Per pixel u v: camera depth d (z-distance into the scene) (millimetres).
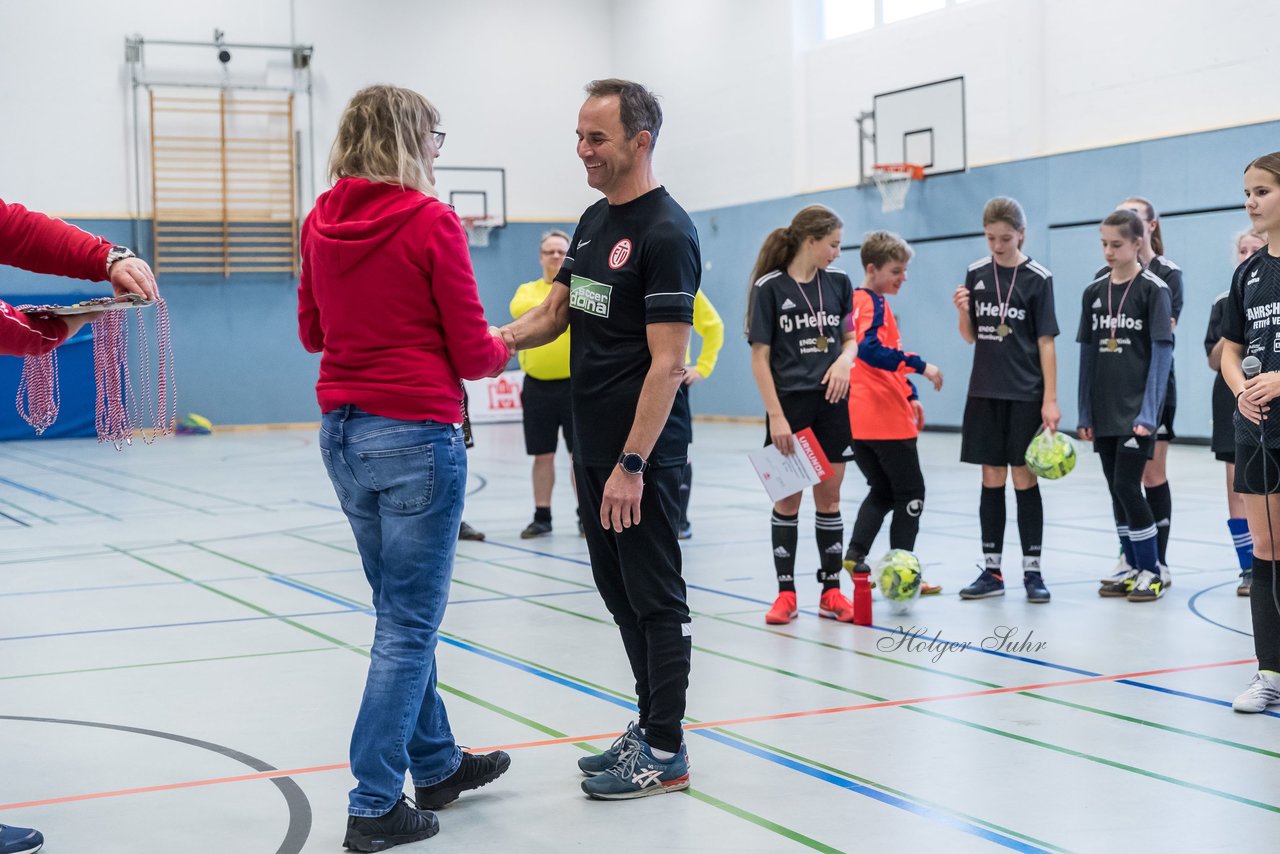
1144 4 13305
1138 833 2564
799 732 3344
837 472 4840
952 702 3643
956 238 15367
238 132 18203
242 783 2957
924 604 5203
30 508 9086
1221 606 5066
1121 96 13609
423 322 2566
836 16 17234
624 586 2973
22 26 17047
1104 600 5238
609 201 2945
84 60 17375
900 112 15820
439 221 2533
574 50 20516
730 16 18547
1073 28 14039
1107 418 5219
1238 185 12461
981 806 2738
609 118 2812
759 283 4730
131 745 3266
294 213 18562
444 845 2566
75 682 3941
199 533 7668
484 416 19484
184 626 4832
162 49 17750
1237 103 12539
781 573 4879
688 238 2812
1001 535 5344
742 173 18656
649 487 2861
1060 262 14219
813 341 4699
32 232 2469
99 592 5609
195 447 15352
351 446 2574
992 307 5223
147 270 2514
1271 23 12180
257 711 3596
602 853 2502
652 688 2883
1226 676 3928
